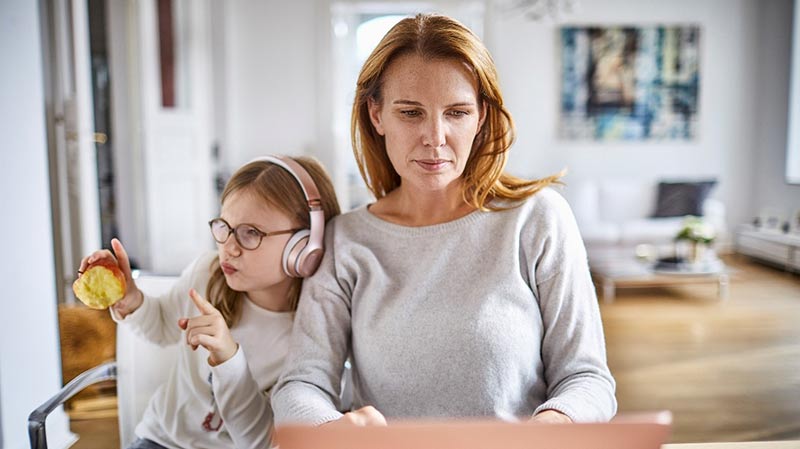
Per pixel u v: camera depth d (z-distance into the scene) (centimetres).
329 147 705
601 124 739
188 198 567
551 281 101
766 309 464
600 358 99
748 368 339
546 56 728
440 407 99
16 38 221
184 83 562
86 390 275
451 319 98
